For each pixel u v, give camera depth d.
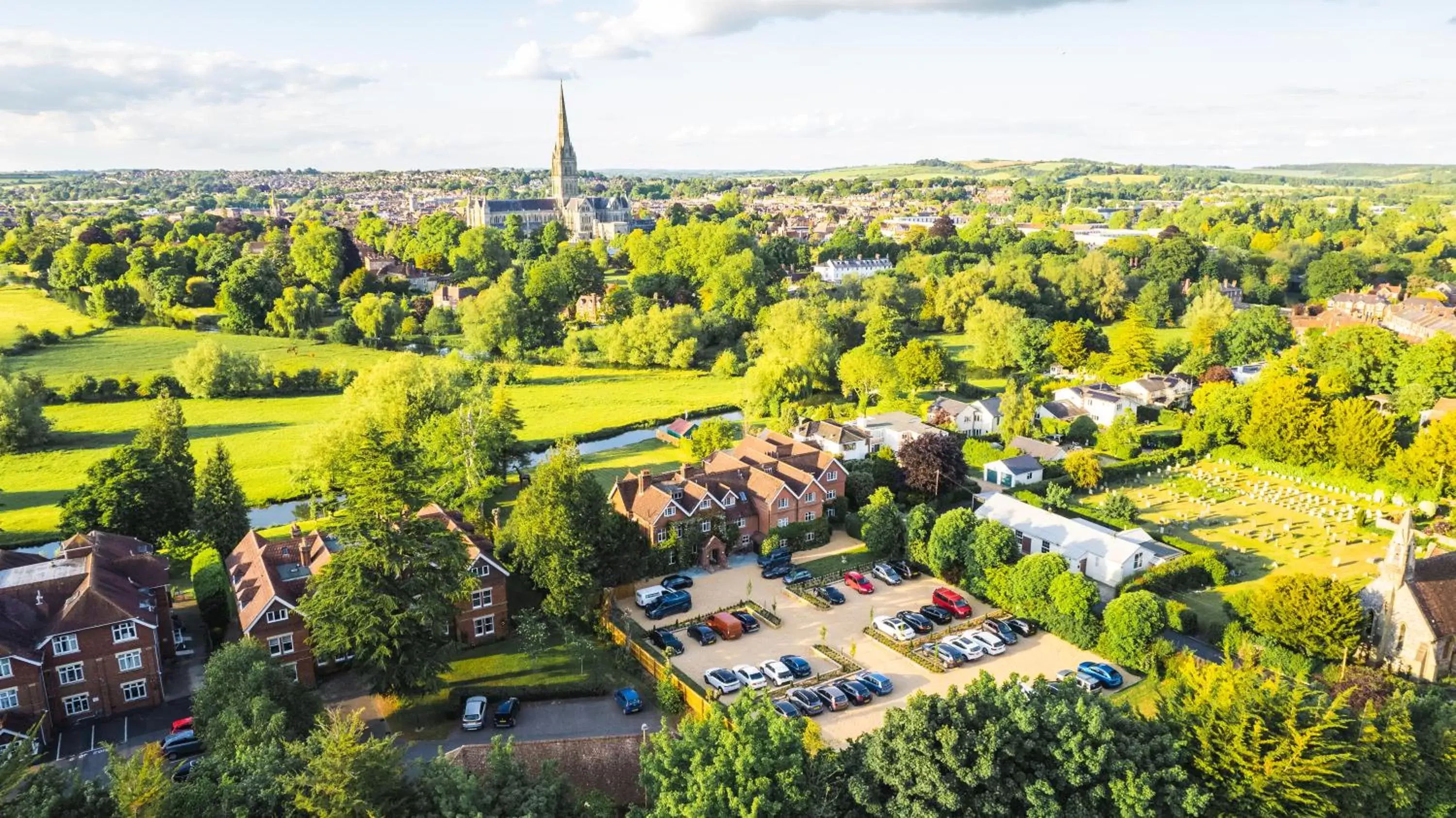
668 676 70.44
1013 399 143.75
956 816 46.94
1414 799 49.34
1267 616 74.81
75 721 68.00
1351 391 163.12
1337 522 109.69
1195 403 143.00
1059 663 77.25
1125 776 47.34
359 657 66.69
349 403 135.88
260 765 47.03
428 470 99.81
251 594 74.25
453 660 77.19
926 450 114.19
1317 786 47.88
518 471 127.81
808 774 48.75
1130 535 97.50
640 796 57.28
